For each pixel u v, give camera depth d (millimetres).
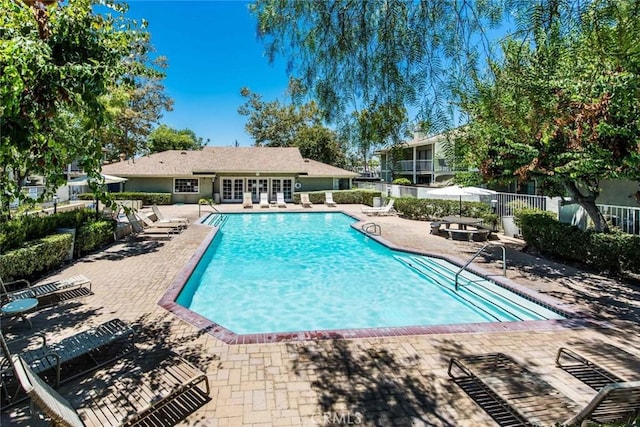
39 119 3602
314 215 23344
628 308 6461
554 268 9289
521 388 3682
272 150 33125
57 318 6012
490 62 3480
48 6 3391
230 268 11102
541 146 8977
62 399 3080
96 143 4562
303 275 10367
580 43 3424
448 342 5227
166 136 46250
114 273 8742
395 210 22609
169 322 5848
